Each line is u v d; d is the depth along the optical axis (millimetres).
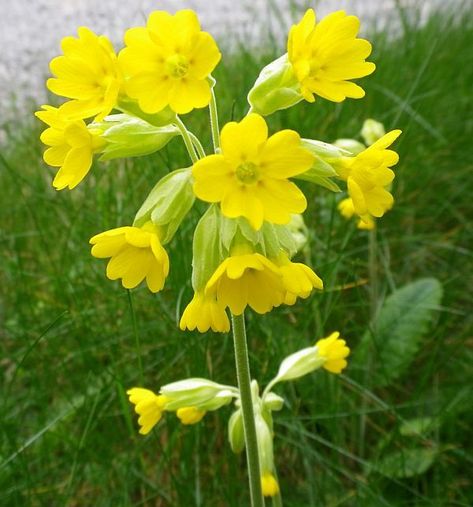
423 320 141
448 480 118
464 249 159
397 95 184
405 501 113
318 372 130
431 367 130
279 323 130
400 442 121
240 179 68
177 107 66
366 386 135
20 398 128
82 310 128
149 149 78
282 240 76
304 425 123
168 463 108
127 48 66
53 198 153
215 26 267
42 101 233
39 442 122
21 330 136
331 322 141
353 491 117
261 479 93
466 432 126
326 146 79
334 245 152
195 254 76
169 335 128
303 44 73
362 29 240
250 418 90
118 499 114
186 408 100
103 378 118
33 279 145
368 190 79
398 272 160
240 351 87
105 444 117
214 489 116
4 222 160
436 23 227
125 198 141
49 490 113
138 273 74
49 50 272
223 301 72
